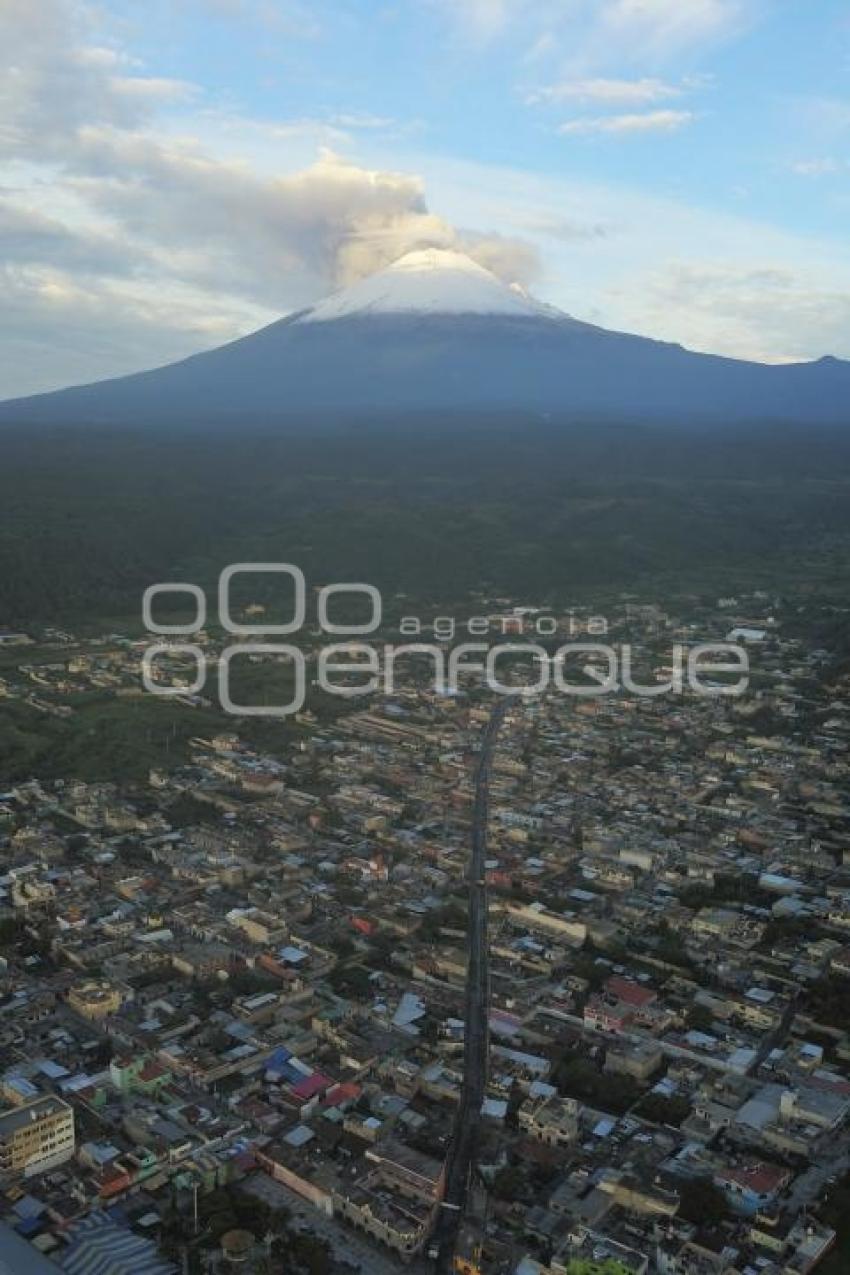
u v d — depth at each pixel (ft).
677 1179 649.61
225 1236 588.50
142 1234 601.21
